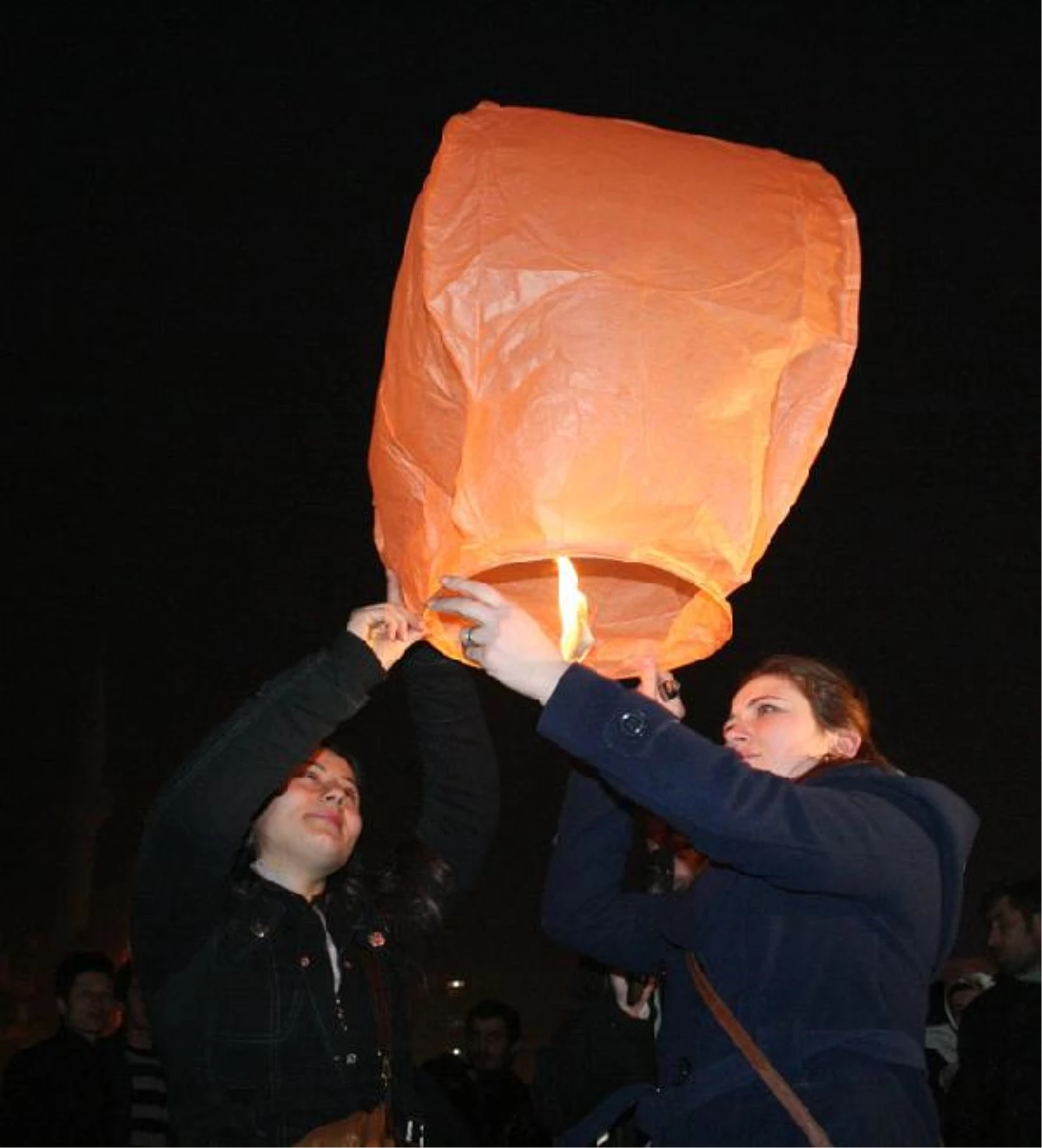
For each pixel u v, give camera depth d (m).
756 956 2.38
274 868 3.12
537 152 2.48
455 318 2.39
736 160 2.58
